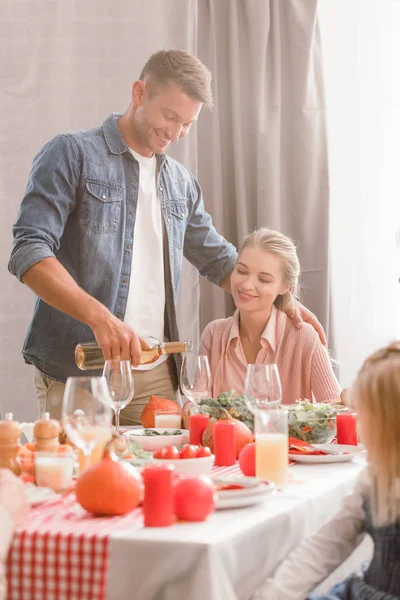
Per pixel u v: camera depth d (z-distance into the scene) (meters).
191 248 2.79
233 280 2.54
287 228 3.31
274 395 1.61
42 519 1.21
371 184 3.41
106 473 1.23
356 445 1.91
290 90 3.28
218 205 3.29
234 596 1.10
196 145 3.27
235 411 1.93
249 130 3.31
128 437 1.80
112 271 2.44
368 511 1.30
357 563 1.51
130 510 1.26
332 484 1.50
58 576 1.11
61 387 2.44
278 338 2.51
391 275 3.39
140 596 1.09
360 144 3.41
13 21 3.41
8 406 3.40
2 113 3.42
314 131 3.27
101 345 2.06
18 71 3.41
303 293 3.26
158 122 2.37
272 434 1.47
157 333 2.54
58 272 2.20
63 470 1.40
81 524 1.18
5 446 1.45
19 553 1.12
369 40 3.41
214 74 3.29
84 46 3.37
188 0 3.29
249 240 2.54
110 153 2.45
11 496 1.17
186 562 1.07
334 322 3.28
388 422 1.27
